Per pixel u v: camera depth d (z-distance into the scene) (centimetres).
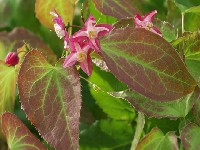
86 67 22
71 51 22
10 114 23
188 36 24
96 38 22
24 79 22
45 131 22
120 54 22
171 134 24
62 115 22
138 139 25
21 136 23
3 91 27
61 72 22
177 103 24
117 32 22
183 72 22
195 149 23
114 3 27
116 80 28
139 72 22
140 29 22
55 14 23
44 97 22
